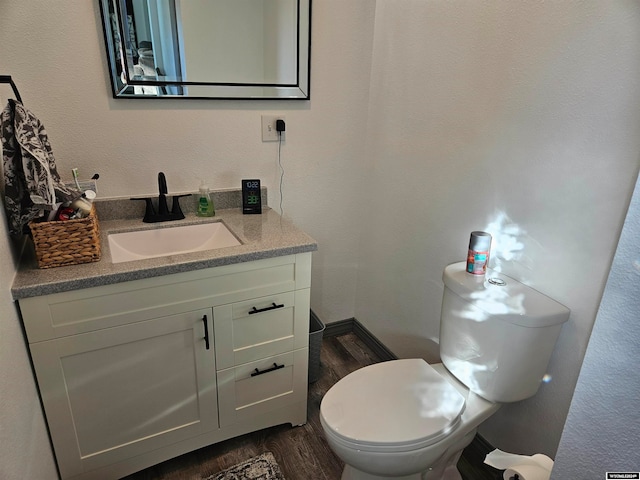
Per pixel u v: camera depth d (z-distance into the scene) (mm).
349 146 2078
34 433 1157
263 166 1919
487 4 1361
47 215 1241
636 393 541
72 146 1560
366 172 2139
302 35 1790
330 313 2398
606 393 577
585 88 1108
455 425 1245
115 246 1550
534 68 1235
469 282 1363
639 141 1006
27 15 1374
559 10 1146
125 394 1395
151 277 1288
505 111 1349
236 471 1578
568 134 1166
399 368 1448
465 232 1581
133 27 1514
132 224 1642
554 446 1335
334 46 1882
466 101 1495
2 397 918
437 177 1682
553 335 1231
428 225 1771
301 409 1778
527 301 1251
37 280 1165
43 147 1188
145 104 1621
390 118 1909
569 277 1214
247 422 1672
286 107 1876
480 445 1612
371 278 2244
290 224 1721
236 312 1476
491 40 1365
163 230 1662
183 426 1541
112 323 1286
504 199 1395
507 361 1246
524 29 1252
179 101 1671
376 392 1336
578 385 614
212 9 1613
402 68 1791
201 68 1662
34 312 1172
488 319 1268
